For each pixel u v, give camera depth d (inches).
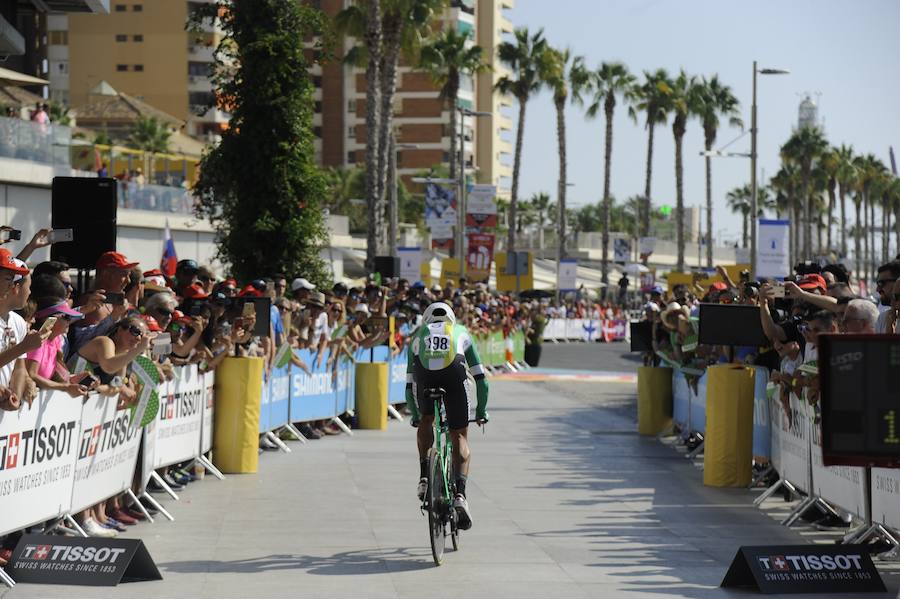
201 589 407.2
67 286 443.8
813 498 548.7
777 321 687.1
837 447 363.3
